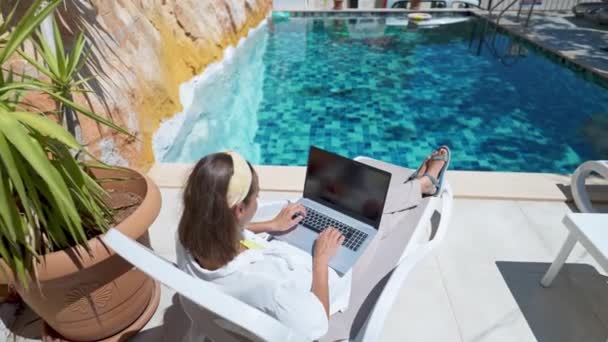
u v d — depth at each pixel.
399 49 10.12
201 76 7.15
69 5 3.29
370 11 13.13
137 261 1.26
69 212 1.59
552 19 11.45
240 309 1.18
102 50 3.78
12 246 1.61
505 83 8.05
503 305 2.50
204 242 1.26
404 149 5.81
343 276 1.92
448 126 6.45
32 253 1.63
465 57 9.48
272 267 1.35
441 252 2.90
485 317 2.42
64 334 2.12
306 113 6.87
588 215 2.30
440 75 8.50
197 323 1.60
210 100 7.04
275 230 2.20
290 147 5.84
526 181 3.61
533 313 2.44
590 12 11.13
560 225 3.15
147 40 5.09
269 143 5.93
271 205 2.51
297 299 1.28
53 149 1.74
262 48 10.23
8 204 1.52
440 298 2.54
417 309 2.47
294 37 11.13
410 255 2.04
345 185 2.34
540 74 8.44
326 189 2.43
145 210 2.00
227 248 1.29
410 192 2.59
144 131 4.28
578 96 7.45
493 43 10.41
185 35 6.84
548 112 6.86
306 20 12.93
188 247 1.32
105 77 3.66
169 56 5.87
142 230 1.95
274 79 8.33
